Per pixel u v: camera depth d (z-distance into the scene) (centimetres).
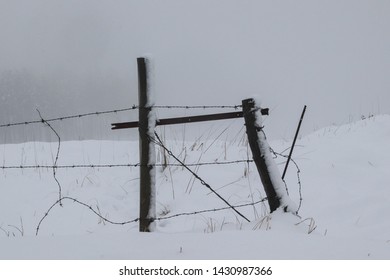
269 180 705
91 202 970
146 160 700
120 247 566
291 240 566
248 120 707
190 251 542
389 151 1099
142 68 703
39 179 1101
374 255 518
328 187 960
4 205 988
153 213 700
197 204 949
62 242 590
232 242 563
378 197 884
